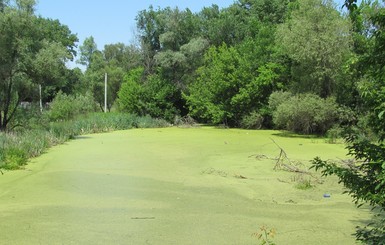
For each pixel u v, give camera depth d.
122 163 13.25
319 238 6.14
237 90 28.80
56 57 19.83
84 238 6.15
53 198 8.73
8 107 20.45
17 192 9.27
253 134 23.45
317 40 21.19
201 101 30.61
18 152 13.30
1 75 18.84
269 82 26.20
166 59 32.81
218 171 11.73
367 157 3.68
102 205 8.15
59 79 20.59
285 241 6.02
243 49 29.39
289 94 23.50
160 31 37.75
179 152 15.75
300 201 8.49
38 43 19.86
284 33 23.00
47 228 6.64
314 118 21.86
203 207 8.04
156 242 5.98
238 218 7.25
